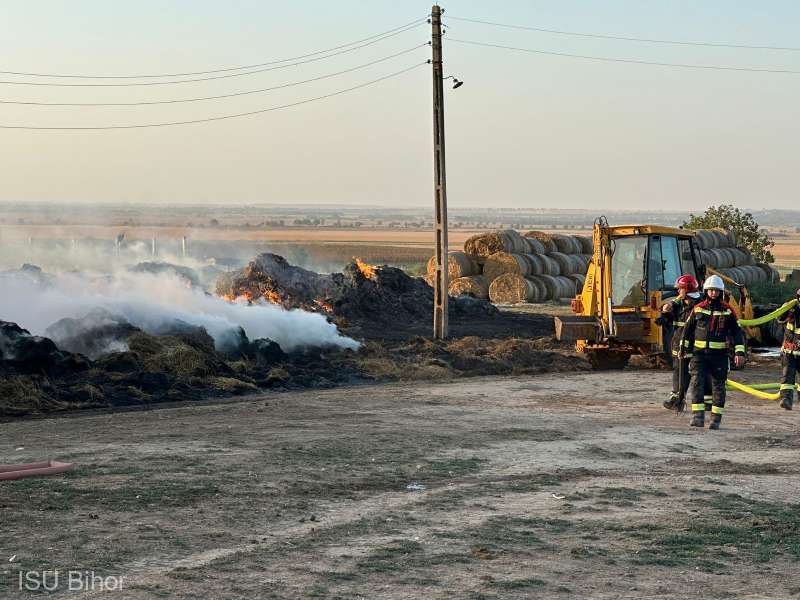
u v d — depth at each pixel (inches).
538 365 957.8
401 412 628.7
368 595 265.1
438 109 1175.6
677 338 649.0
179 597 260.4
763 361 981.8
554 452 490.3
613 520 353.1
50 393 693.9
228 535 324.2
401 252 4298.7
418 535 329.1
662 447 512.1
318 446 490.3
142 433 534.9
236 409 644.1
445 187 1176.2
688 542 324.5
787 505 381.1
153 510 353.7
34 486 388.8
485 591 269.7
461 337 1209.4
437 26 1172.5
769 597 270.4
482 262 1887.3
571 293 1943.9
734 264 2140.7
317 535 326.0
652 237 900.0
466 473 434.9
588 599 265.4
